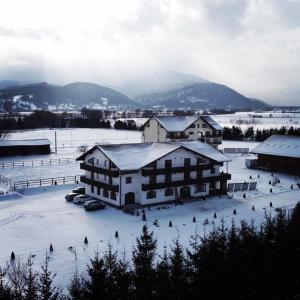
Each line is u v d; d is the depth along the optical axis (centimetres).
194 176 5994
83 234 4347
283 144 8425
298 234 3059
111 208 5478
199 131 10431
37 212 5206
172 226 4647
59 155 10588
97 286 2334
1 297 2209
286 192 6538
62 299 2559
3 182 6969
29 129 19300
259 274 2633
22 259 3616
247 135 14600
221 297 2484
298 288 2639
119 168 5278
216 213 5247
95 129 19900
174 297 2428
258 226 4619
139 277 2469
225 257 2669
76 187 6712
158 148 5931
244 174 7988
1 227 4559
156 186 5503
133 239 4184
